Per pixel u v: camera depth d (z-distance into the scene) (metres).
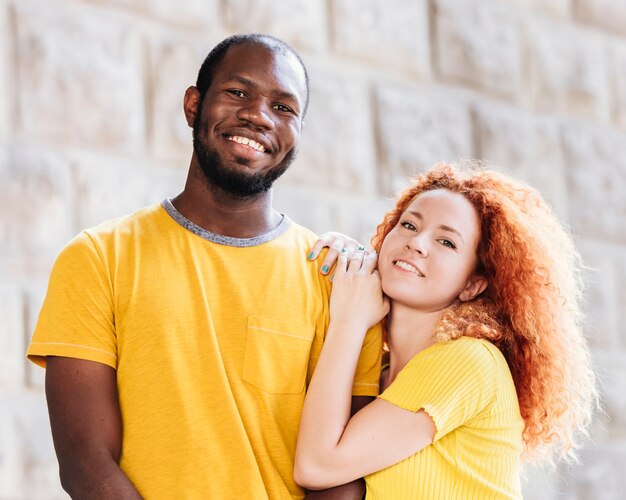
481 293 2.81
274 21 4.65
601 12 5.70
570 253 2.92
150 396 2.46
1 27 4.06
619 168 5.64
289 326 2.60
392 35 4.97
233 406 2.47
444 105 5.09
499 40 5.32
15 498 3.86
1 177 3.98
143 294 2.51
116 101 4.24
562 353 2.78
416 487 2.52
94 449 2.40
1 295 3.93
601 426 5.28
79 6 4.21
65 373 2.45
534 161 5.35
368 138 4.84
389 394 2.56
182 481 2.41
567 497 5.15
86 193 4.13
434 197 2.76
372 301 2.68
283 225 2.76
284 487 2.50
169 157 4.34
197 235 2.64
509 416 2.61
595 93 5.61
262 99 2.64
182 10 4.43
